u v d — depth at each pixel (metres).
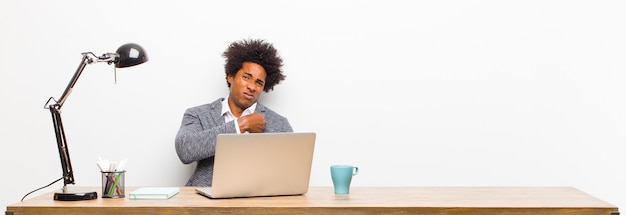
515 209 1.75
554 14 3.12
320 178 3.11
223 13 3.11
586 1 3.11
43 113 3.11
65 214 1.76
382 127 3.12
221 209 1.75
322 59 3.11
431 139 3.12
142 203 1.82
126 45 2.16
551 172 3.12
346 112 3.11
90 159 3.11
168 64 3.11
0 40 3.10
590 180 3.12
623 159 3.10
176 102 3.11
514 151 3.12
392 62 3.12
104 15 3.10
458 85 3.12
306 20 3.11
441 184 3.12
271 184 1.98
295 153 1.99
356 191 2.17
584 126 3.12
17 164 3.11
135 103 3.11
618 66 3.10
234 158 1.89
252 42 2.93
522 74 3.12
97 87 3.11
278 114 2.97
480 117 3.12
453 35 3.12
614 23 3.10
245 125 2.63
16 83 3.11
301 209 1.75
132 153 3.11
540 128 3.12
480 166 3.12
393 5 3.12
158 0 3.11
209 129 2.60
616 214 1.73
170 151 3.11
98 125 3.11
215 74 3.10
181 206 1.75
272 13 3.11
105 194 1.96
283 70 3.10
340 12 3.11
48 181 3.12
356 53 3.11
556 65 3.12
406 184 3.12
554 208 1.74
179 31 3.11
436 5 3.12
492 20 3.12
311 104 3.11
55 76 3.10
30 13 3.11
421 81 3.12
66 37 3.10
